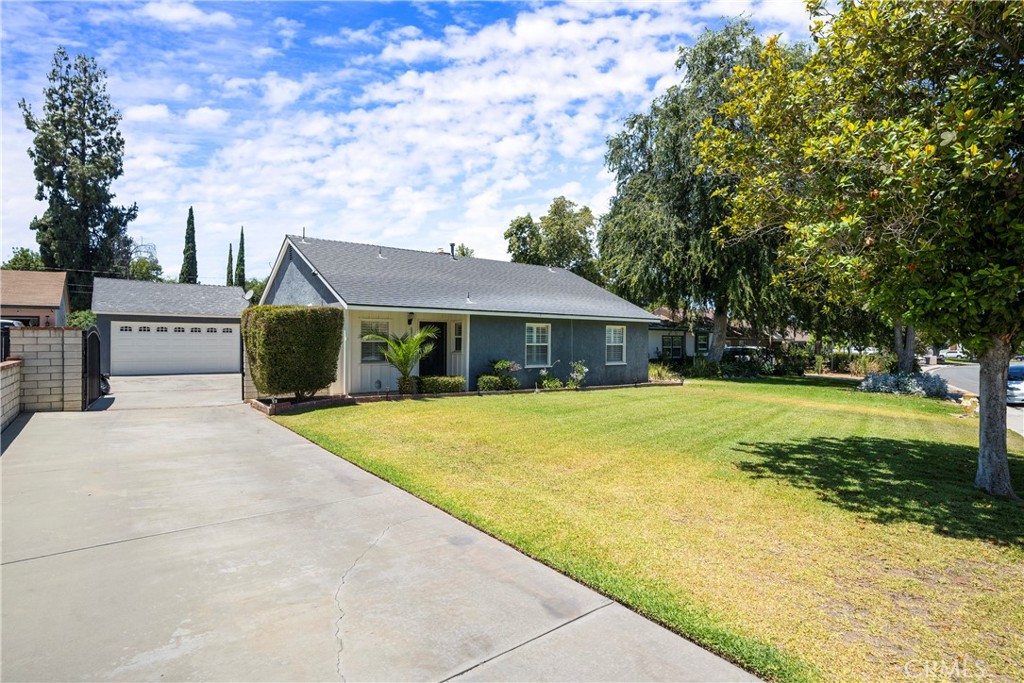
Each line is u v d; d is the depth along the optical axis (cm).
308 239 1727
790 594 380
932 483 689
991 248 594
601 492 619
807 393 2022
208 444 847
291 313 1164
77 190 3528
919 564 437
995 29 595
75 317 2417
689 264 2466
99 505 545
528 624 333
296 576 395
